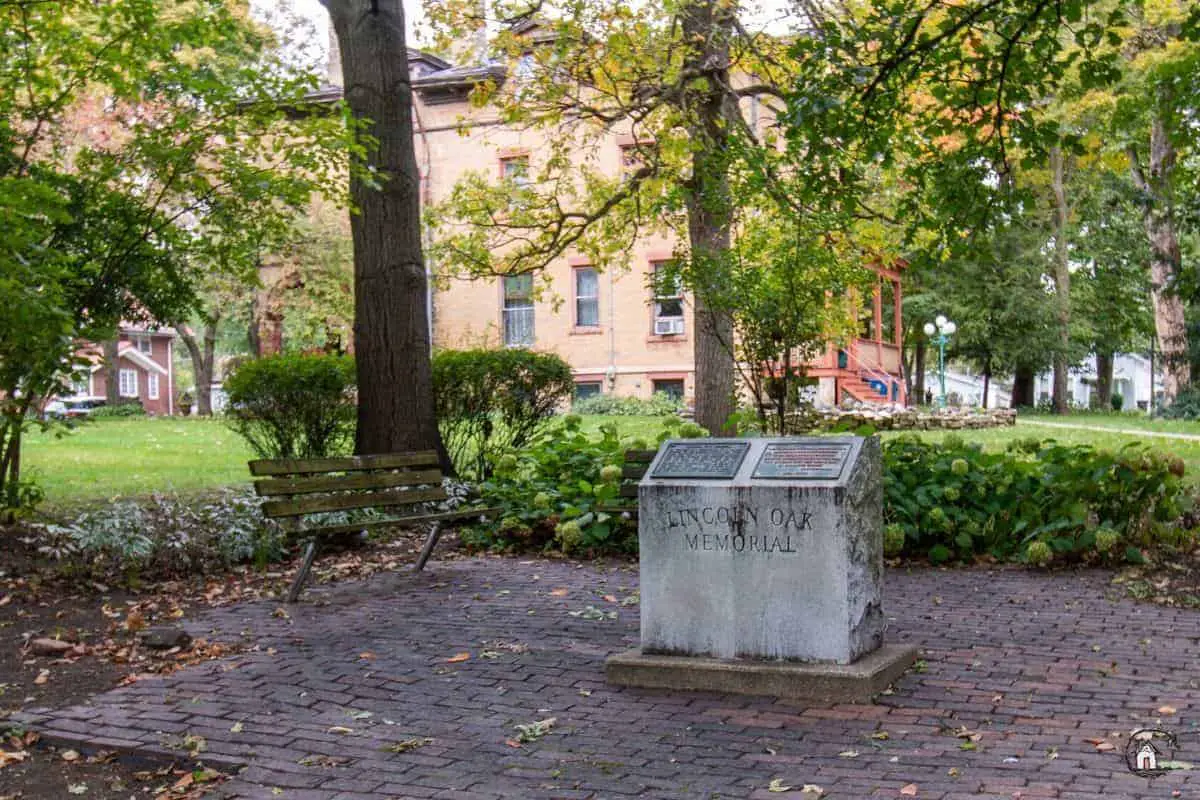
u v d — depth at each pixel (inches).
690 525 247.1
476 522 454.0
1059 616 301.7
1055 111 1019.9
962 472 383.2
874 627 249.6
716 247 585.0
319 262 1393.9
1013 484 386.3
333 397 535.5
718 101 687.7
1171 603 315.3
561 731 214.8
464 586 363.3
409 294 506.0
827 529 235.3
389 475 377.4
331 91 1332.4
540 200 815.7
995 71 424.5
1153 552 377.4
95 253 438.3
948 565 381.7
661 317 1375.5
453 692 242.4
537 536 439.5
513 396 542.3
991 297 1702.8
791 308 475.2
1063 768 183.3
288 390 530.9
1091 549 373.7
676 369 1362.0
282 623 311.0
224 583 369.4
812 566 236.8
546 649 278.1
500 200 753.0
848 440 245.4
